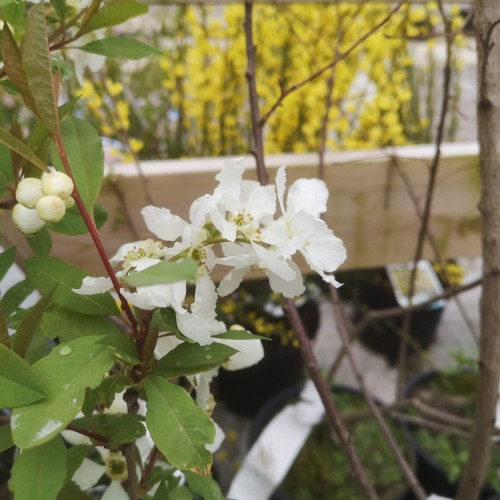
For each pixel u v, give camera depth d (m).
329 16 0.68
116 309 0.24
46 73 0.18
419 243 0.49
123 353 0.21
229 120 0.72
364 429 0.65
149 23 0.91
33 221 0.22
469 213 0.54
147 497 0.30
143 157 0.79
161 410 0.21
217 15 0.99
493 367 0.32
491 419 0.34
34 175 0.23
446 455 0.63
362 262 0.56
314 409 0.52
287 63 0.72
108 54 0.29
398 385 0.58
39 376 0.19
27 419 0.18
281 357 0.74
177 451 0.20
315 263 0.23
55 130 0.19
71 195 0.20
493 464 0.61
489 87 0.28
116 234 0.48
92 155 0.24
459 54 0.93
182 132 0.79
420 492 0.43
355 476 0.35
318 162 0.50
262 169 0.36
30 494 0.19
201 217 0.21
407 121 0.84
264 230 0.23
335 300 0.48
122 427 0.24
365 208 0.53
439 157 0.47
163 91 0.82
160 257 0.22
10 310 0.29
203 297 0.22
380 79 0.74
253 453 0.49
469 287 0.46
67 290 0.24
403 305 0.80
